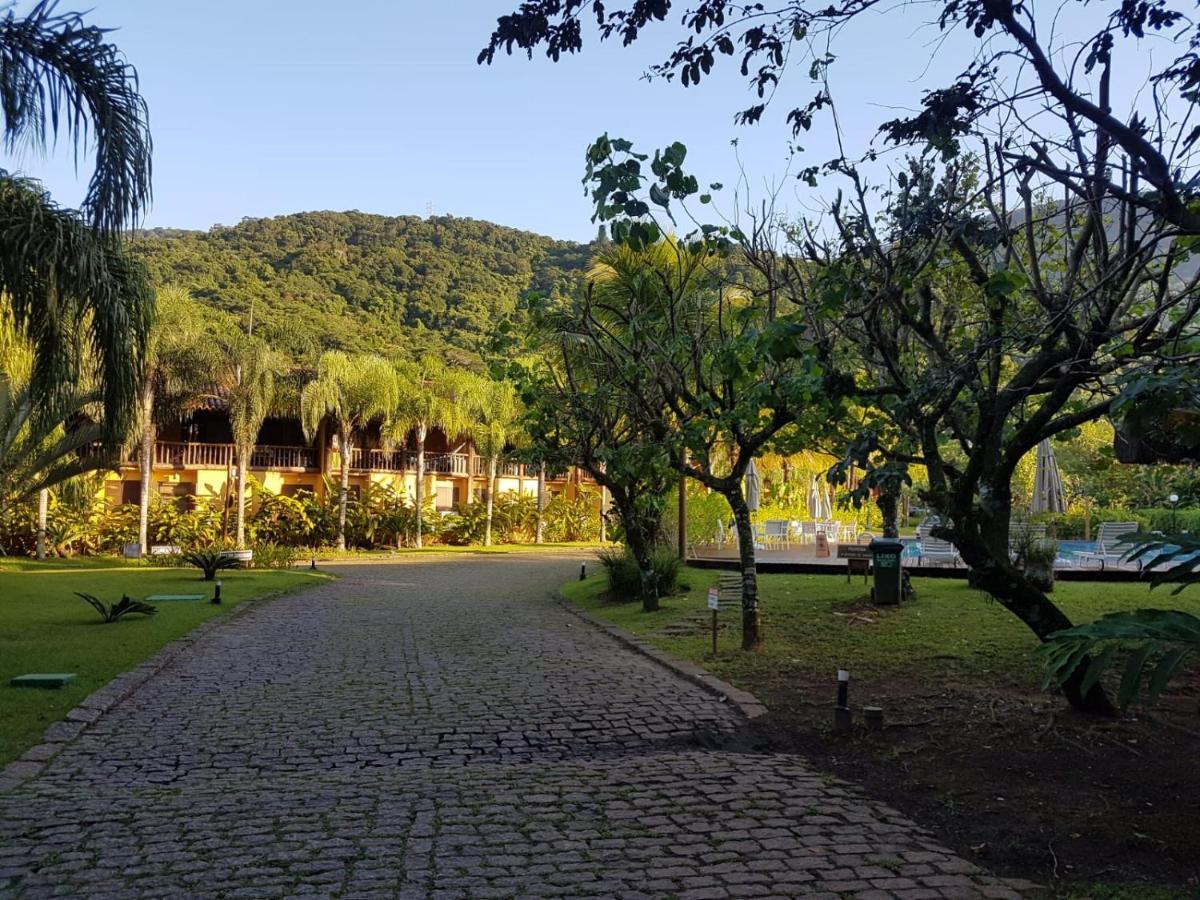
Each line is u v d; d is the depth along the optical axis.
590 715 8.05
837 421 8.80
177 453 37.91
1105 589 13.82
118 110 8.45
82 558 30.09
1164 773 5.80
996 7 4.81
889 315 8.28
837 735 7.09
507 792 5.71
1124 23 4.96
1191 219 4.61
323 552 37.34
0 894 4.08
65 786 6.02
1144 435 5.17
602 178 5.70
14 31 8.09
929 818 5.22
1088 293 5.12
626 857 4.55
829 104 6.58
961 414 7.68
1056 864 4.50
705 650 10.92
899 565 12.98
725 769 6.23
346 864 4.46
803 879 4.25
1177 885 4.21
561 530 49.34
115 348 9.76
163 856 4.56
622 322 12.86
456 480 47.91
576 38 5.09
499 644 12.31
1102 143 5.70
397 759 6.82
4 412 15.27
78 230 9.23
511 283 85.94
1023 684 8.20
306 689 9.27
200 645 12.02
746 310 7.49
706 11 5.18
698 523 24.42
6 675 9.27
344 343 57.69
